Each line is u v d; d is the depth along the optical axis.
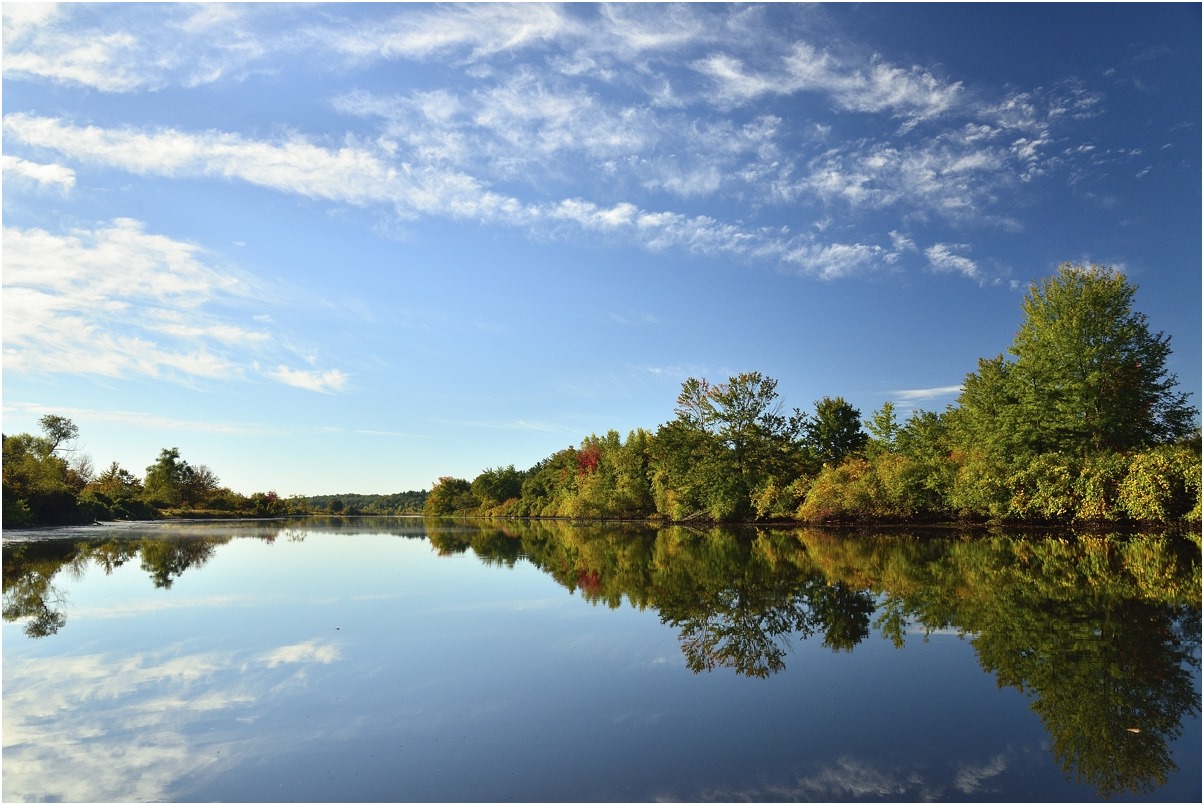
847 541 25.89
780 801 4.74
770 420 45.66
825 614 11.30
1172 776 5.05
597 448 77.06
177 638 9.90
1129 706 6.49
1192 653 8.12
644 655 8.81
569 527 49.72
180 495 81.81
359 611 12.13
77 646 9.41
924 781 5.03
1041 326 31.70
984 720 6.25
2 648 9.32
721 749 5.70
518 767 5.37
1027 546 21.42
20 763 5.48
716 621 10.92
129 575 17.70
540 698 7.06
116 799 4.85
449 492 119.12
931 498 34.56
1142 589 12.41
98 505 59.44
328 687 7.47
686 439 47.09
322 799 4.84
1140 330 29.75
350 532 43.78
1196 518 23.86
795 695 7.08
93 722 6.41
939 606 11.61
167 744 5.87
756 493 42.88
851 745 5.74
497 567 19.75
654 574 17.34
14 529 43.38
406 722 6.37
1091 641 8.80
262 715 6.59
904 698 6.91
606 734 6.05
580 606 12.55
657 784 5.04
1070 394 29.69
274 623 11.03
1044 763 5.32
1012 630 9.59
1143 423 29.94
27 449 54.50
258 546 29.02
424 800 4.82
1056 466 27.56
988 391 36.97
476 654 8.88
